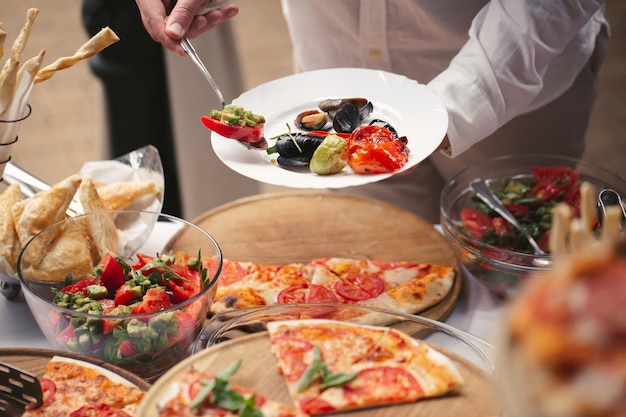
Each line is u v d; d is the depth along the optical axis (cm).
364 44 177
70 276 113
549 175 139
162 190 142
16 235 120
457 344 91
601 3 144
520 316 38
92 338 100
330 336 88
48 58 396
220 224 151
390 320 95
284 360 84
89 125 358
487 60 143
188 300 101
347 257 142
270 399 81
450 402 81
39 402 94
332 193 160
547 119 182
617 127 344
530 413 37
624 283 36
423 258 141
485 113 144
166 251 121
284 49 411
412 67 179
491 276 122
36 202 119
